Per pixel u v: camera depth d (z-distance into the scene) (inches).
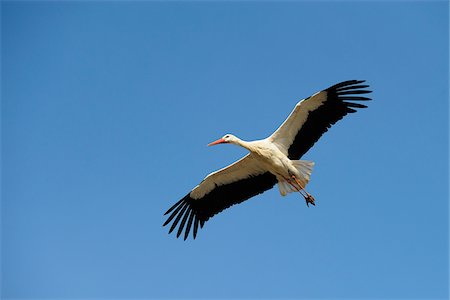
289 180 613.9
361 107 606.2
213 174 646.5
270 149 606.5
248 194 656.4
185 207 664.4
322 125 612.7
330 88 599.2
